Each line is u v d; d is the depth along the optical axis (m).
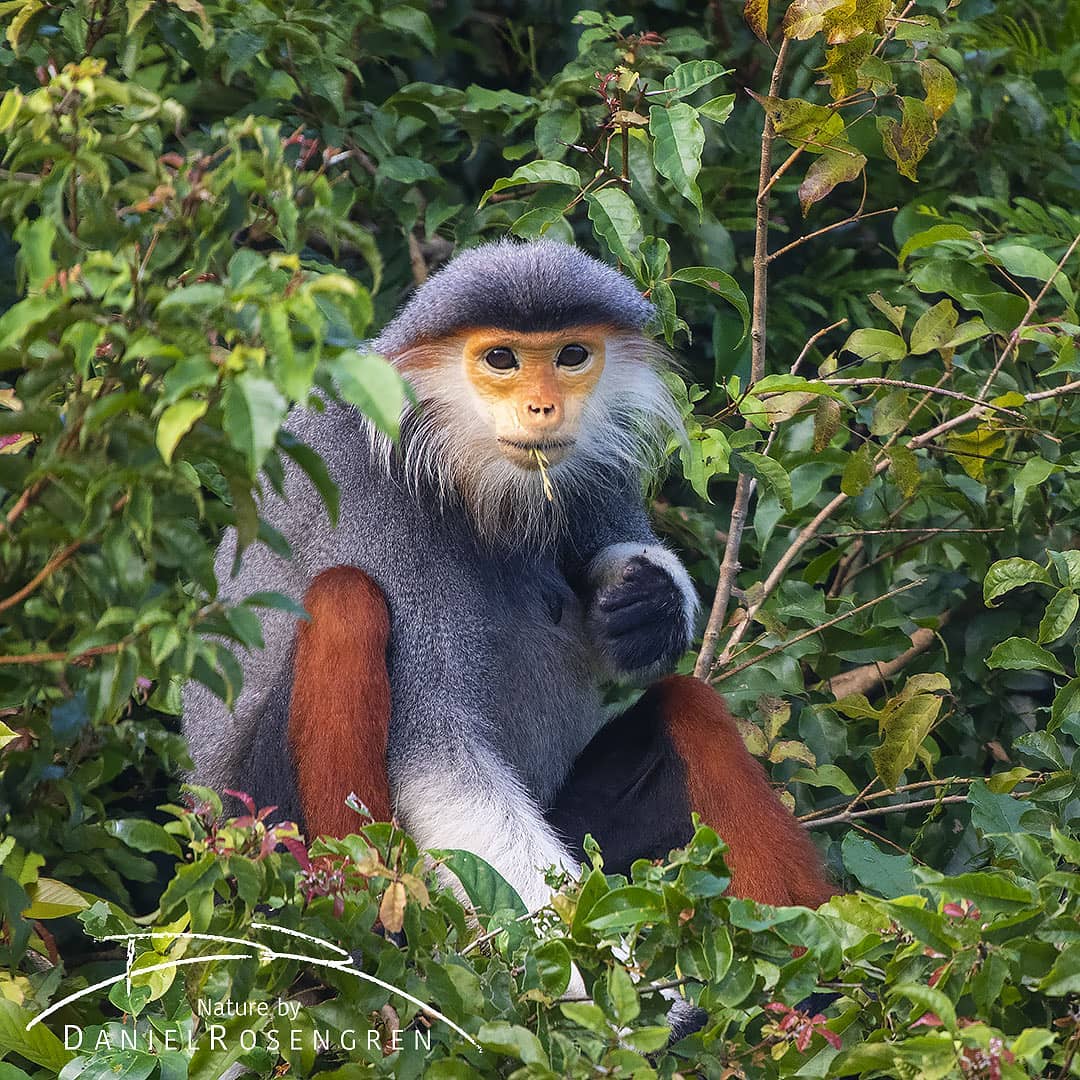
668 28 14.30
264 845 6.68
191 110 12.59
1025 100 13.64
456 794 9.53
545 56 14.45
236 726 9.71
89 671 6.35
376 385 5.41
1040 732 10.28
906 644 11.48
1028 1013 7.09
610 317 10.24
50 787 7.14
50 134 6.14
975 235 11.77
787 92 13.71
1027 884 7.16
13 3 9.92
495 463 10.17
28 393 6.12
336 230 6.34
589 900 6.80
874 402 12.29
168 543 6.12
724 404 12.56
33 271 5.86
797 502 11.32
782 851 9.62
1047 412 11.98
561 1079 6.35
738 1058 6.93
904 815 11.31
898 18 10.84
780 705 10.95
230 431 5.29
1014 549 12.05
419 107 12.65
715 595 12.20
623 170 11.38
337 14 12.82
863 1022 7.02
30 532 6.12
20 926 7.11
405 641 9.86
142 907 11.16
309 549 9.88
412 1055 6.73
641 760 10.25
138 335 5.66
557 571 10.88
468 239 12.52
